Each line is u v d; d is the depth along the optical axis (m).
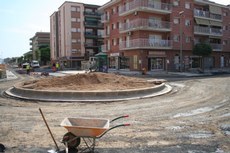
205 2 47.62
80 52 69.00
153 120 8.44
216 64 51.09
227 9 53.19
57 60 76.19
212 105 11.17
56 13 76.31
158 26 39.69
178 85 19.94
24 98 13.16
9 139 6.37
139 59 38.62
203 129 7.29
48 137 6.54
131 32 40.47
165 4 40.69
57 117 8.94
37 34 118.50
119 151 5.52
